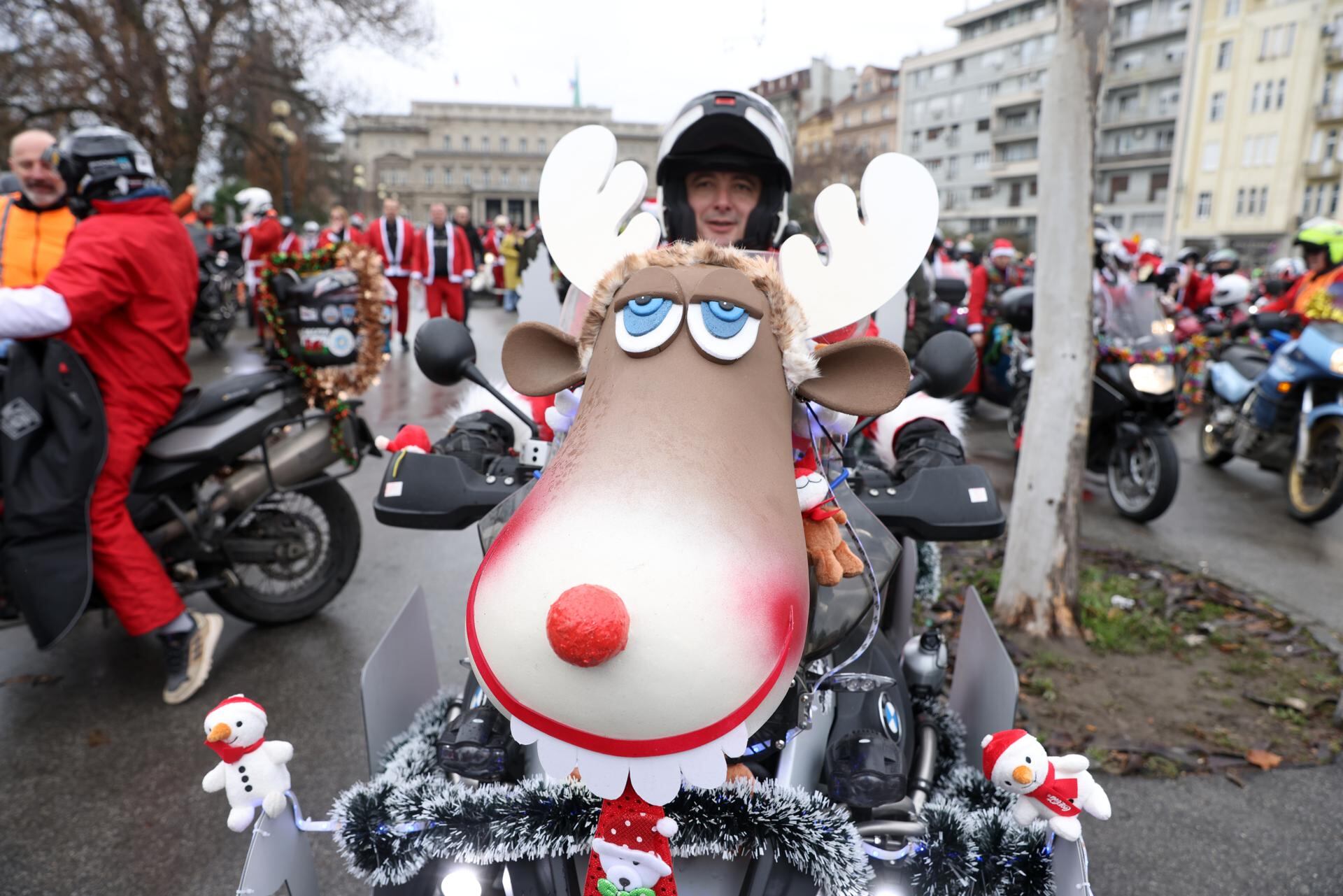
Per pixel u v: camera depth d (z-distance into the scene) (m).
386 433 7.23
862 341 1.21
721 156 2.09
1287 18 46.41
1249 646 3.82
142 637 3.77
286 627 3.95
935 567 2.47
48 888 2.42
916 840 1.38
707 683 0.91
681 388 1.09
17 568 2.89
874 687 1.40
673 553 0.94
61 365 2.85
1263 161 48.38
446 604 4.20
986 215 64.31
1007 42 61.34
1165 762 2.99
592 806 1.29
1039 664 3.64
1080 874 1.29
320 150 42.25
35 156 3.27
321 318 3.33
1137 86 60.03
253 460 3.60
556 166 1.49
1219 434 6.62
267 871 1.38
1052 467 3.81
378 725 1.71
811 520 1.26
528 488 1.52
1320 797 2.83
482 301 20.92
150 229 2.97
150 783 2.88
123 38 18.89
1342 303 5.47
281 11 21.16
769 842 1.28
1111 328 5.55
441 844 1.33
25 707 3.31
